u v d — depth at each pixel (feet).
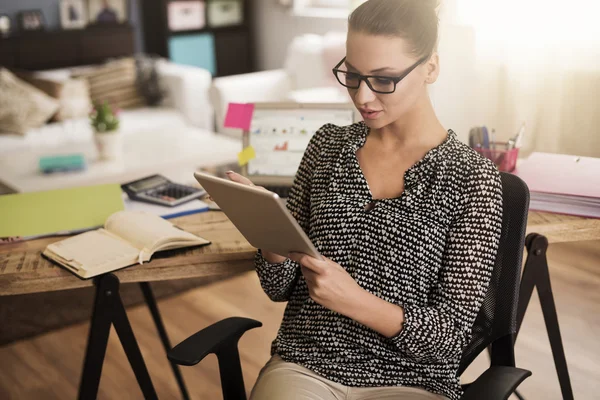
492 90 10.98
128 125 14.98
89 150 12.77
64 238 5.47
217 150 12.51
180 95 16.29
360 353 4.37
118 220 5.35
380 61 4.09
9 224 5.60
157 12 20.04
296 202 4.90
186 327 8.84
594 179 5.62
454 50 7.07
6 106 14.52
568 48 10.34
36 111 14.70
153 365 8.07
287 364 4.50
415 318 4.05
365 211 4.39
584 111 10.51
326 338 4.39
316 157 4.83
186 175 10.33
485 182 4.20
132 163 11.75
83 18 18.95
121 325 4.91
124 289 9.86
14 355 8.38
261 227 3.93
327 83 15.56
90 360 4.89
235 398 4.58
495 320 4.56
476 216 4.17
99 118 11.77
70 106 15.31
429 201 4.28
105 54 19.36
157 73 16.80
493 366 4.15
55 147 13.08
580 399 7.14
